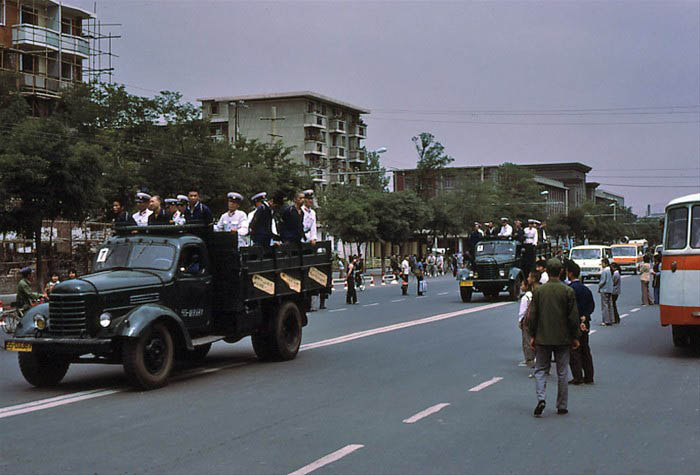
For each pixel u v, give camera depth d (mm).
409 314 26031
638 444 7910
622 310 27906
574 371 11906
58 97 52938
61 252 43031
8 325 19797
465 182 86812
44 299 19828
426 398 10547
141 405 10023
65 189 34438
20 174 33031
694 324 15273
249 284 13281
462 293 32125
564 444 7902
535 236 35375
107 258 12297
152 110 48125
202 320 12727
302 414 9430
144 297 11578
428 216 74438
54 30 58219
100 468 6980
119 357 11547
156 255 12258
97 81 49844
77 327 10852
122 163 43531
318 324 22516
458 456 7387
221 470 6887
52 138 34969
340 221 63562
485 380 12117
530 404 10141
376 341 17797
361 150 107312
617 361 14609
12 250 40219
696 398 10641
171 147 45219
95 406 9992
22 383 12273
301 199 15516
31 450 7656
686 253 15375
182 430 8531
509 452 7551
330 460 7223
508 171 107062
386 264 87062
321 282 15977
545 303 9406
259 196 14477
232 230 13117
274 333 14203
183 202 13383
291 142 97500
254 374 12773
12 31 55375
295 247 15062
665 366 13914
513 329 20562
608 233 129625
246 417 9242
